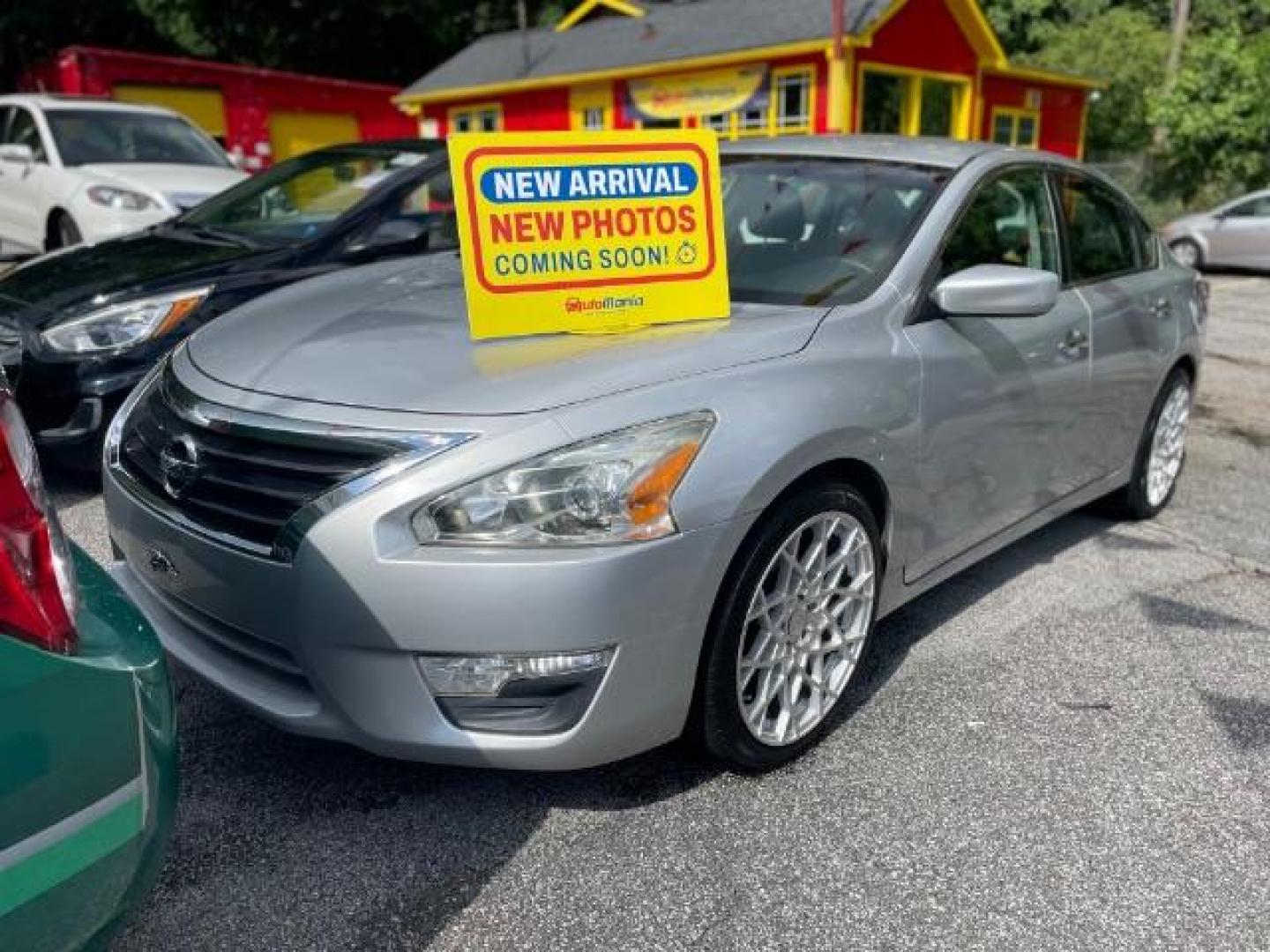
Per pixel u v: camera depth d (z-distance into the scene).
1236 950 2.12
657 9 18.17
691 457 2.27
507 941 2.09
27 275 4.68
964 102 16.94
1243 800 2.61
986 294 2.83
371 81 24.58
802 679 2.69
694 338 2.61
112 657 1.53
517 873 2.28
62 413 4.12
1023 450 3.36
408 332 2.69
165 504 2.49
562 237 2.65
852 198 3.30
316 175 5.55
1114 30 23.53
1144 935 2.16
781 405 2.45
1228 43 20.08
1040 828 2.48
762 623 2.54
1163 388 4.37
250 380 2.50
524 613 2.12
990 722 2.92
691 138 2.78
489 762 2.22
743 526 2.33
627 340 2.59
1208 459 5.62
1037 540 4.34
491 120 18.77
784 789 2.60
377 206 5.05
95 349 4.08
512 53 19.38
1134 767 2.73
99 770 1.45
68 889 1.42
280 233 5.07
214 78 17.03
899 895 2.25
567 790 2.56
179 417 2.52
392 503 2.13
